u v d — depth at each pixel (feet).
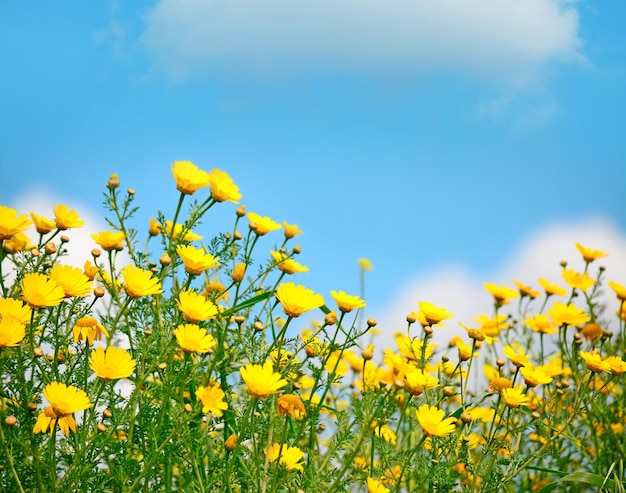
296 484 5.77
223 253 6.30
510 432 6.30
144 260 6.02
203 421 5.97
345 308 6.03
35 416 5.57
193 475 5.63
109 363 5.33
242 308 6.18
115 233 5.92
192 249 5.80
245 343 6.02
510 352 6.35
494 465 6.37
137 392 5.48
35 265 5.87
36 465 5.27
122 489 5.50
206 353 5.63
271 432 5.63
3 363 5.57
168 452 5.61
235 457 5.53
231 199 6.05
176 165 5.96
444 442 6.11
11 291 5.82
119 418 5.42
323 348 6.09
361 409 5.64
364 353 6.04
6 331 5.25
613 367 6.50
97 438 5.44
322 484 5.74
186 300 5.54
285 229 6.40
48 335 5.80
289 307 5.87
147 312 5.97
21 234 6.05
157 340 5.79
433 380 5.99
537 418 6.32
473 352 6.33
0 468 5.51
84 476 5.40
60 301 5.47
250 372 5.45
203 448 5.79
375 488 5.83
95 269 5.98
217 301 6.02
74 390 5.20
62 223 5.85
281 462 5.73
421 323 6.48
